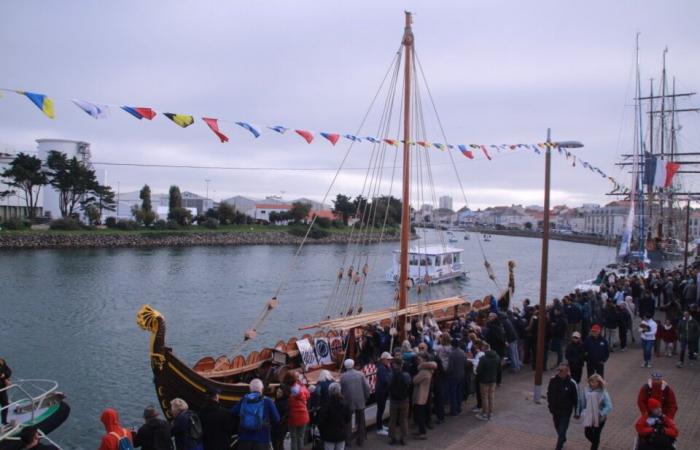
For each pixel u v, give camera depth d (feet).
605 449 36.19
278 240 387.14
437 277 204.64
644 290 68.85
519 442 37.14
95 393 78.48
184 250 312.09
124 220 349.61
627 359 58.90
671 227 195.72
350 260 285.84
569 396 34.63
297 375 37.93
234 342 112.57
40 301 145.18
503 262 311.88
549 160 45.34
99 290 166.09
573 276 245.04
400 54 59.26
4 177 297.33
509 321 53.78
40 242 283.79
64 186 307.17
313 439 35.63
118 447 25.43
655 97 185.98
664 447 28.55
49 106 25.57
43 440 32.30
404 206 55.98
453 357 41.22
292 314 142.72
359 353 50.65
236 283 192.85
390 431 36.68
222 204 426.10
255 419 29.40
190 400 36.94
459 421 41.09
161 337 36.29
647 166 127.75
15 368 89.97
